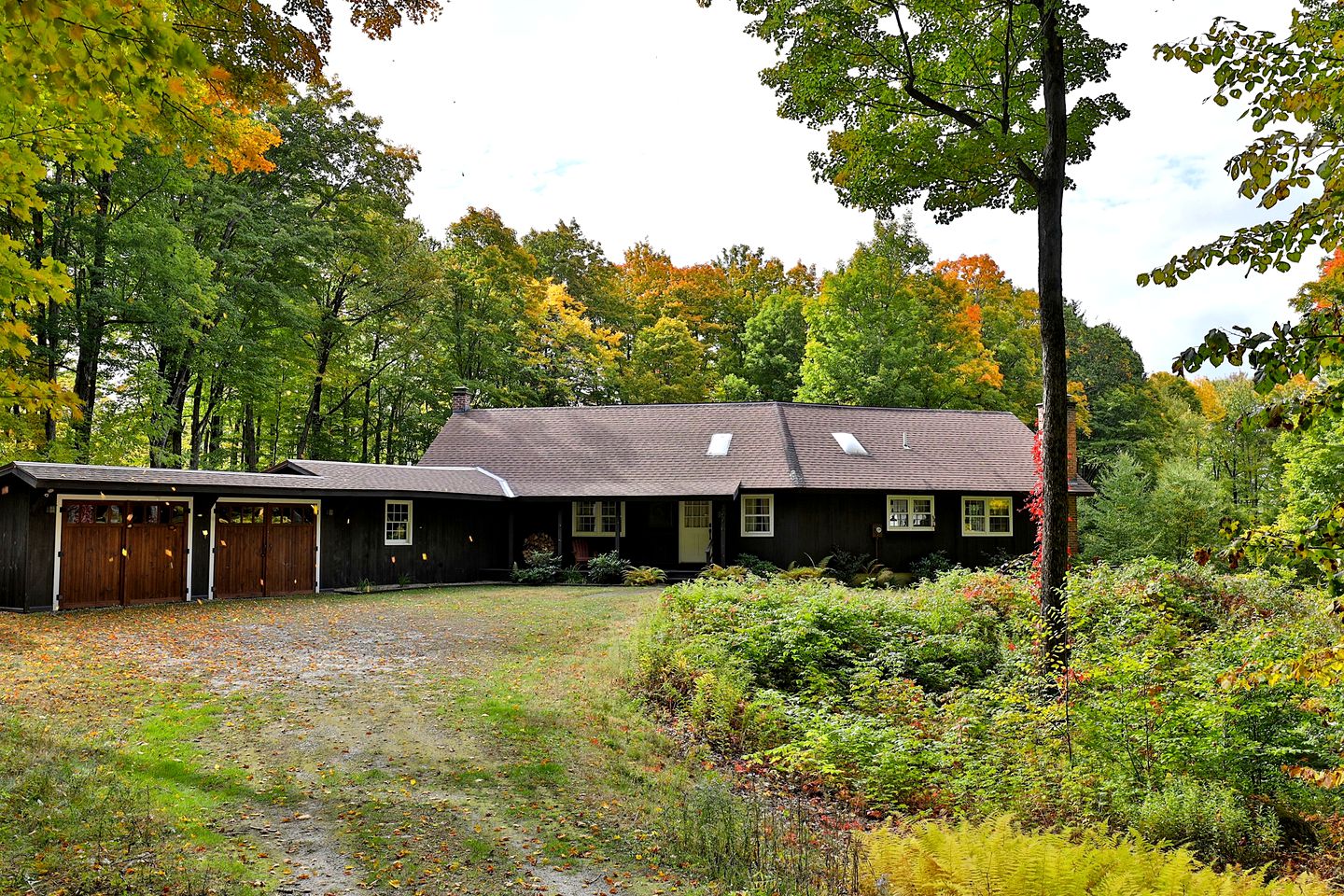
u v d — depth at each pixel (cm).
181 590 1812
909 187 1274
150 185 2169
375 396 3716
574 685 1077
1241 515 3256
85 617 1516
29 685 957
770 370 4422
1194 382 5472
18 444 1869
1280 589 1484
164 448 2542
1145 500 3284
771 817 707
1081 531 3662
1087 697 886
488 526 2564
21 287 412
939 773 845
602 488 2534
